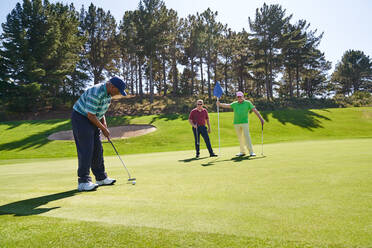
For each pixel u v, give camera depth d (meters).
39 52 27.08
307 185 1.95
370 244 0.92
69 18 31.33
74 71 32.59
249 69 38.88
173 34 33.56
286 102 34.34
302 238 0.99
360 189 1.74
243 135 5.39
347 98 40.47
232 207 1.45
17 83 28.09
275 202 1.52
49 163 7.02
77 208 1.59
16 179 3.36
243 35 38.41
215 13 31.97
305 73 42.47
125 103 32.97
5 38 27.23
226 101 33.88
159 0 29.86
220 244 0.97
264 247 0.92
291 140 13.24
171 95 39.38
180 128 17.86
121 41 34.16
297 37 39.50
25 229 1.22
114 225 1.22
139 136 16.42
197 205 1.53
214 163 3.96
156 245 0.99
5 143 15.48
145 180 2.63
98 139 2.73
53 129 18.81
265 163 3.52
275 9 34.59
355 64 53.34
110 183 2.60
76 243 1.04
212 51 34.16
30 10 27.23
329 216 1.22
